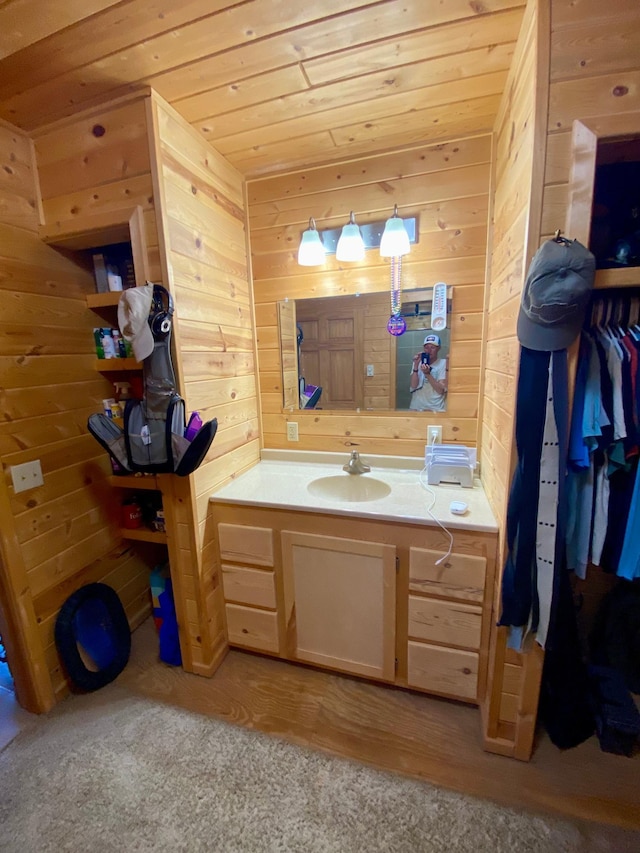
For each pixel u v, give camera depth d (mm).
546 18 943
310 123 1529
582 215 985
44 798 1244
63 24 1047
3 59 1152
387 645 1557
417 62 1226
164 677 1732
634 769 1309
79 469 1724
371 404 1964
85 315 1741
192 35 1095
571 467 1242
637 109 931
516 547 1158
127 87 1304
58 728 1488
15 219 1444
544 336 1028
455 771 1310
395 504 1529
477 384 1794
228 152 1718
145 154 1347
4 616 1478
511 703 1335
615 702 1412
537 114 981
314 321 1973
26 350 1492
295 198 1887
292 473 1964
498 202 1537
